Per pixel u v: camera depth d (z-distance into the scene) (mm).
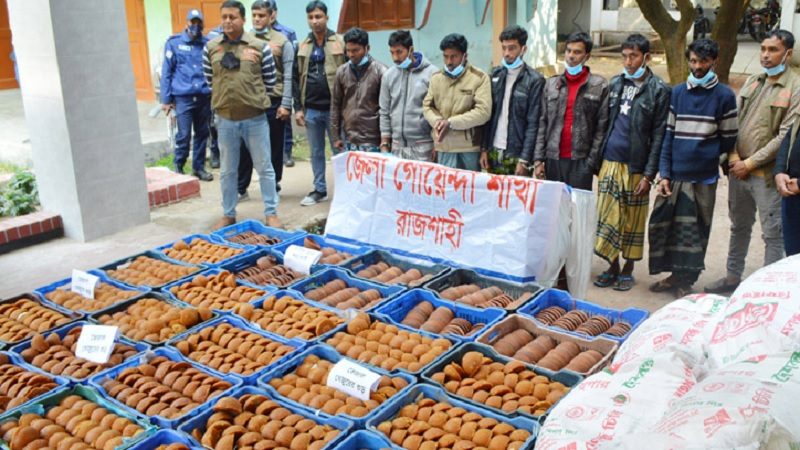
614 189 5789
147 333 4012
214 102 6922
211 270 4852
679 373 2760
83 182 6871
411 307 4402
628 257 6027
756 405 2309
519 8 13984
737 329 2898
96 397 3432
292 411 3314
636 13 19672
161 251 5332
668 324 3236
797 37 18656
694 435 2236
